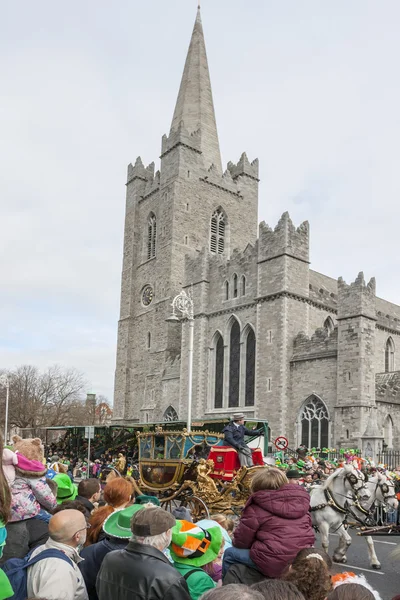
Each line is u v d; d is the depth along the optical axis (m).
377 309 60.91
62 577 5.88
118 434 46.81
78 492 10.95
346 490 15.23
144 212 77.88
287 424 46.69
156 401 65.38
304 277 50.50
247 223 76.56
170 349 65.00
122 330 75.88
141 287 75.25
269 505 7.48
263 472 7.88
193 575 6.93
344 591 4.88
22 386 98.81
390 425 44.91
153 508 6.21
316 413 45.44
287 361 47.78
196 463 17.36
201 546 7.04
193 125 78.69
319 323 52.81
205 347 57.03
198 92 80.44
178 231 69.38
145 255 76.06
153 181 76.75
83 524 6.45
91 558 7.25
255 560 7.32
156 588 5.58
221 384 54.91
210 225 72.81
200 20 85.31
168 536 6.11
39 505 8.34
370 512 18.48
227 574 7.65
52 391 102.25
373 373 42.91
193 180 71.94
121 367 74.62
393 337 57.47
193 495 15.62
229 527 10.63
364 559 16.69
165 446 18.94
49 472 12.28
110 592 5.84
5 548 7.62
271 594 4.68
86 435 41.34
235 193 75.88
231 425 16.38
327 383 44.88
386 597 12.07
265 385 48.69
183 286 60.84
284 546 7.20
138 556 5.85
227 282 56.22
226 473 15.80
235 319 54.50
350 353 42.97
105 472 31.92
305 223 51.47
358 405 41.56
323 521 15.29
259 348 50.06
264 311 50.28
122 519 7.28
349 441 41.53
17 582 5.99
